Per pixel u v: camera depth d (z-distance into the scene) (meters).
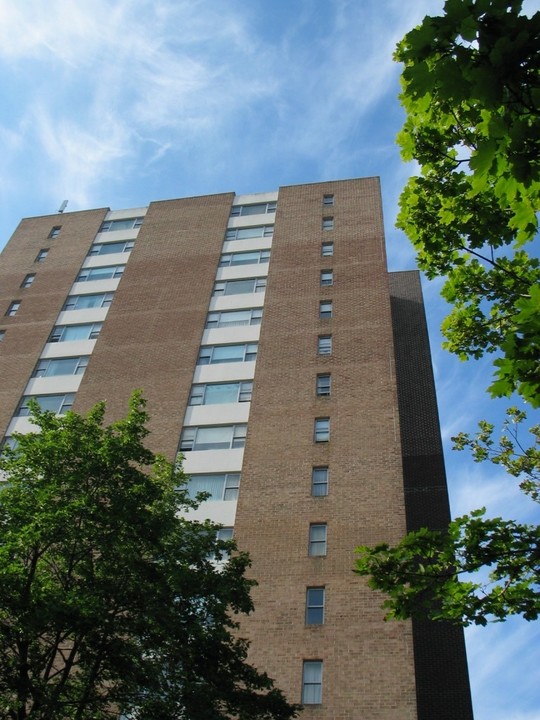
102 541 15.55
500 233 11.81
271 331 33.81
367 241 37.47
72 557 15.70
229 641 16.30
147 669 14.32
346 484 26.23
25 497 15.90
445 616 9.99
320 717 19.94
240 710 15.34
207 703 14.27
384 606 10.40
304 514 25.64
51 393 34.06
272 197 42.72
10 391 34.59
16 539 14.60
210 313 35.94
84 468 16.42
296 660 21.53
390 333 31.92
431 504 31.23
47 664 15.64
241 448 29.28
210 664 15.64
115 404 32.34
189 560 17.06
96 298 38.94
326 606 22.73
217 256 39.16
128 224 43.91
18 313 39.31
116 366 34.34
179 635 15.22
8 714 13.74
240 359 33.12
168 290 37.84
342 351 31.67
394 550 10.58
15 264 42.78
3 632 14.30
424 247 12.82
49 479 16.38
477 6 5.40
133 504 15.97
